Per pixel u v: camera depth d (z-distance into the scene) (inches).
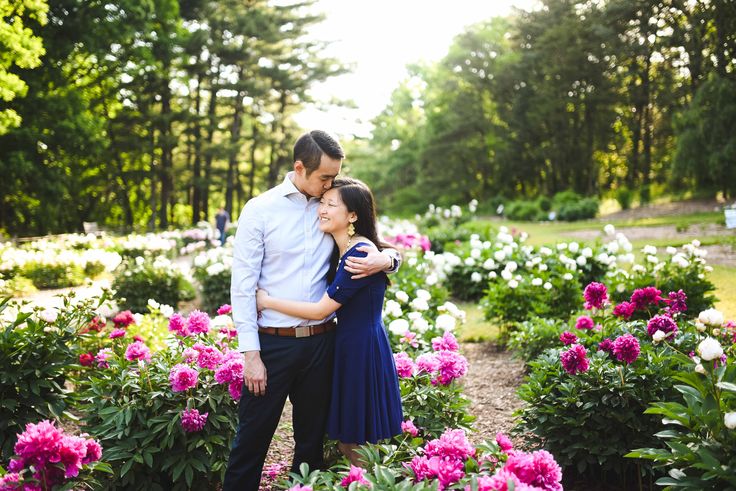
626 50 1244.5
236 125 1333.7
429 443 84.0
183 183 1263.5
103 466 96.1
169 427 113.7
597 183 1454.2
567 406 127.0
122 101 1175.6
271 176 1485.0
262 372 103.5
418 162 1838.1
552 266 289.1
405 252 414.0
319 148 102.0
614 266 289.3
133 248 577.6
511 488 66.1
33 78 896.9
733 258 404.2
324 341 108.1
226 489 109.0
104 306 159.8
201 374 124.5
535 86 1435.8
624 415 121.0
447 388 133.6
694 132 940.6
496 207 1509.6
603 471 128.0
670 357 126.3
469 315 328.2
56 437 82.4
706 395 84.0
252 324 103.7
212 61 1258.6
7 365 127.0
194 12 1227.2
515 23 1553.9
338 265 109.3
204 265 397.7
